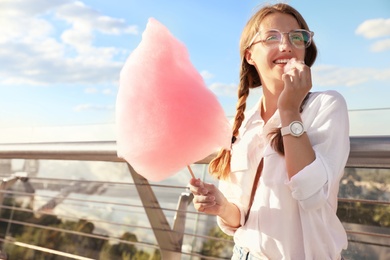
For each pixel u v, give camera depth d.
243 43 1.79
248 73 1.83
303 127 1.42
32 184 3.32
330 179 1.40
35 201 3.27
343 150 1.47
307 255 1.46
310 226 1.46
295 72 1.44
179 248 2.38
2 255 3.32
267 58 1.64
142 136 1.50
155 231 2.45
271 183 1.53
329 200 1.49
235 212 1.65
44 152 2.82
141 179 2.49
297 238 1.50
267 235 1.53
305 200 1.39
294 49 1.60
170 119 1.48
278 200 1.52
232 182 1.73
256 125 1.71
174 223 2.39
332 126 1.46
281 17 1.66
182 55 1.53
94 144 2.60
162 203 2.47
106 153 2.54
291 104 1.44
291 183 1.39
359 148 1.67
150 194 2.49
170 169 1.54
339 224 1.50
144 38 1.52
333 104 1.49
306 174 1.37
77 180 3.07
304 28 1.69
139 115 1.50
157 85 1.48
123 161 2.50
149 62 1.50
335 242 1.47
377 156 1.63
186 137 1.48
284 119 1.43
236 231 1.69
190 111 1.48
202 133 1.49
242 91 1.82
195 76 1.52
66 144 2.73
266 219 1.54
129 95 1.51
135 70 1.51
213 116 1.49
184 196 2.38
